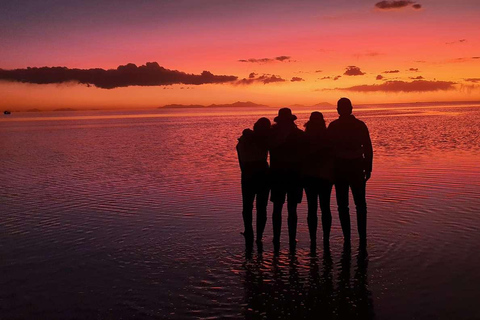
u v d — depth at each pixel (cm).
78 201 977
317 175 624
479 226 688
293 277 513
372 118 6041
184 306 443
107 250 623
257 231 658
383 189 1004
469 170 1252
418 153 1714
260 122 671
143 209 875
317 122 638
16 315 429
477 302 434
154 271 540
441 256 562
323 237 638
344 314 421
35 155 2136
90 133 4338
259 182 667
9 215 854
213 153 2009
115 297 467
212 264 561
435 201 869
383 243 623
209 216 805
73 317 423
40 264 573
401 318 409
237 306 442
